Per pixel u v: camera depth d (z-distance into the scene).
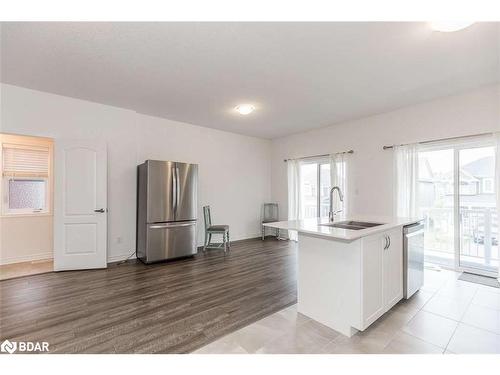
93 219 3.71
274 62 2.65
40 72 2.89
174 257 4.15
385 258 2.30
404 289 2.59
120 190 4.11
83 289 2.95
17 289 2.95
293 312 2.44
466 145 3.53
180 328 2.14
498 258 3.14
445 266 3.74
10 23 2.02
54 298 2.70
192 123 4.99
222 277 3.39
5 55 2.52
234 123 5.00
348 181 4.83
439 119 3.68
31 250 4.24
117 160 4.08
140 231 4.15
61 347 1.87
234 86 3.25
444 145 3.70
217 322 2.24
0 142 4.04
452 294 2.80
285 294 2.85
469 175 3.60
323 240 2.24
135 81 3.12
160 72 2.88
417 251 2.81
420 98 3.67
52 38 2.23
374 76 2.97
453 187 3.71
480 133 3.30
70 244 3.62
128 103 3.88
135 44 2.33
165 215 4.07
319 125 5.13
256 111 4.25
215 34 2.19
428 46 2.36
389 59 2.59
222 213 5.59
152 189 3.95
